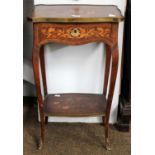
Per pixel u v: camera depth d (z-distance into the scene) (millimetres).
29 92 2098
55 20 1332
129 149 1657
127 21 1668
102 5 1595
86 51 1701
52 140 1724
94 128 1833
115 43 1410
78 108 1633
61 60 1728
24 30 1933
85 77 1774
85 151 1638
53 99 1718
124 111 1736
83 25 1371
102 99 1726
